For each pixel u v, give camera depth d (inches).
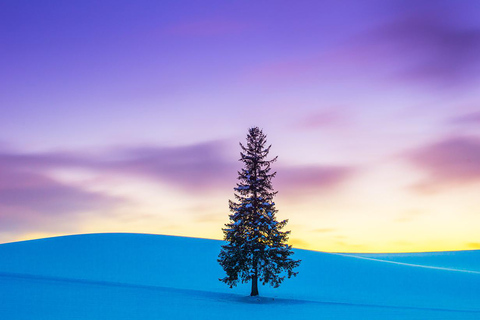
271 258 1547.7
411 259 4953.3
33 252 2635.3
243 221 1566.2
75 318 909.2
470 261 4704.7
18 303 1086.4
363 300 1715.1
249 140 1695.4
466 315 1183.6
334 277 2322.8
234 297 1539.1
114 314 988.6
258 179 1621.6
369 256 5305.1
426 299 1830.7
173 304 1235.2
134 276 2188.7
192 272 2293.3
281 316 1082.7
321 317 1074.7
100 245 2807.6
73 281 1802.4
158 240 2992.1
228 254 1558.8
